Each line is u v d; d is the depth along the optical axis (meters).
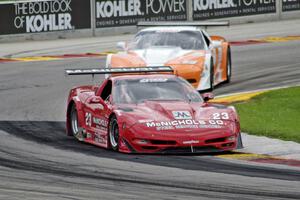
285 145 43.50
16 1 97.94
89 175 36.03
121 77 46.12
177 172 36.69
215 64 64.94
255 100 58.59
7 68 78.00
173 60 61.03
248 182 34.28
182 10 104.94
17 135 48.47
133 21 103.62
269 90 62.69
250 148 43.00
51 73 74.88
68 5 100.38
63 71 75.81
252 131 47.41
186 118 42.16
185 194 31.95
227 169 37.47
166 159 40.22
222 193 32.16
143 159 40.19
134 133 41.59
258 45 89.75
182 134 41.22
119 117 42.34
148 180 34.84
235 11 108.81
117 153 42.12
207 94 45.19
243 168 37.69
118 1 102.69
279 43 90.94
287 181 34.47
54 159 40.28
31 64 80.31
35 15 99.00
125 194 31.92
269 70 73.94
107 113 43.72
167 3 104.25
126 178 35.31
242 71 73.94
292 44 89.81
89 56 85.25
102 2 102.06
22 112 57.22
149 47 63.69
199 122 41.94
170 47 63.44
